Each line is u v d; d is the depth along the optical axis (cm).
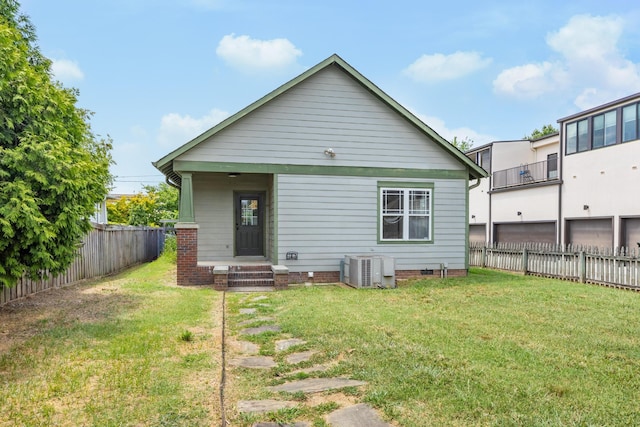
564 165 1931
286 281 1064
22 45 671
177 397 376
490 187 2445
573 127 1891
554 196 1983
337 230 1195
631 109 1614
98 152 1377
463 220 1279
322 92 1188
